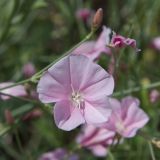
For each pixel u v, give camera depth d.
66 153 0.35
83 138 0.33
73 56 0.25
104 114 0.25
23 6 0.38
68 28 0.44
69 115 0.25
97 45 0.31
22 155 0.36
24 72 0.37
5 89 0.30
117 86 0.35
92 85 0.26
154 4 0.41
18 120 0.32
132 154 0.34
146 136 0.29
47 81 0.25
